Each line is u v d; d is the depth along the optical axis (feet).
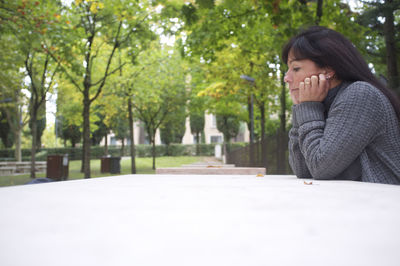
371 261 0.56
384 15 16.63
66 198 1.62
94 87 68.28
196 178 3.78
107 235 0.81
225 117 139.44
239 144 140.77
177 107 89.56
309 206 1.35
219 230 0.88
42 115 83.56
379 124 4.68
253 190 2.10
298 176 5.61
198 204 1.42
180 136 161.07
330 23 21.44
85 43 44.57
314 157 4.82
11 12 27.20
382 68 21.79
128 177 4.01
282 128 51.70
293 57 5.73
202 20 27.14
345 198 1.63
